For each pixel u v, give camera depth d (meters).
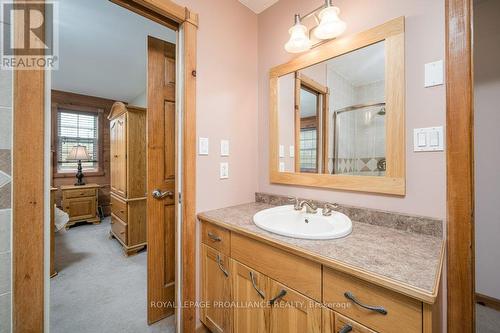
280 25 1.67
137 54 2.64
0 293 0.80
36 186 0.85
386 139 1.16
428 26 1.03
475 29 1.76
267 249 1.03
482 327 1.50
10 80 0.81
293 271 0.92
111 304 1.76
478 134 1.75
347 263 0.76
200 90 1.43
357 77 1.28
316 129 1.47
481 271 1.74
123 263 2.48
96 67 3.02
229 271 1.23
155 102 1.55
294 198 1.55
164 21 1.33
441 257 0.80
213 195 1.52
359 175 1.27
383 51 1.17
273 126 1.71
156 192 1.57
